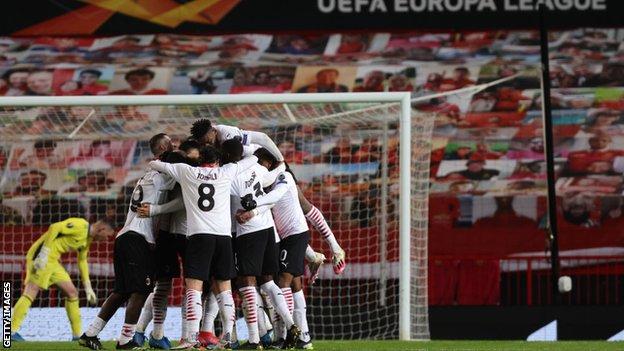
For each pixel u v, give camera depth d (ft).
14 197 166.71
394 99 122.21
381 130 160.97
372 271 154.40
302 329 97.81
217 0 203.31
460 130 182.80
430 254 168.55
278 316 100.68
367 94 122.62
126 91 192.34
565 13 198.59
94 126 143.74
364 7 201.36
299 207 98.89
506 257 151.94
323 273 154.20
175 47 202.28
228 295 90.79
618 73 190.08
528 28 198.90
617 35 197.06
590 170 178.09
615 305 142.72
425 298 131.23
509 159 179.11
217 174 90.02
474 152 180.14
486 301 149.38
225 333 94.07
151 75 195.00
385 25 201.05
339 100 122.31
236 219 93.66
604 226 171.53
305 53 199.11
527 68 190.39
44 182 167.94
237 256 94.43
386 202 147.74
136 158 171.42
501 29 199.52
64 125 140.36
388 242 160.86
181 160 91.91
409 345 107.04
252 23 202.90
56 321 129.18
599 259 155.63
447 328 143.84
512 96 186.60
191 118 140.56
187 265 89.40
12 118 138.82
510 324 142.61
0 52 200.64
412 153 137.39
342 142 166.50
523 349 100.17
